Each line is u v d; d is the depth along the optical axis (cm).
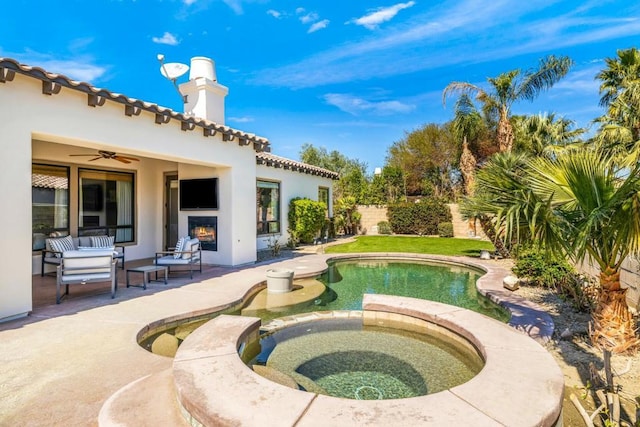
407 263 1265
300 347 527
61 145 937
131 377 376
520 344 432
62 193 965
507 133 1428
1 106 530
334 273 1107
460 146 1605
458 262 1210
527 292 785
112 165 1071
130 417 296
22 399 333
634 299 620
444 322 534
